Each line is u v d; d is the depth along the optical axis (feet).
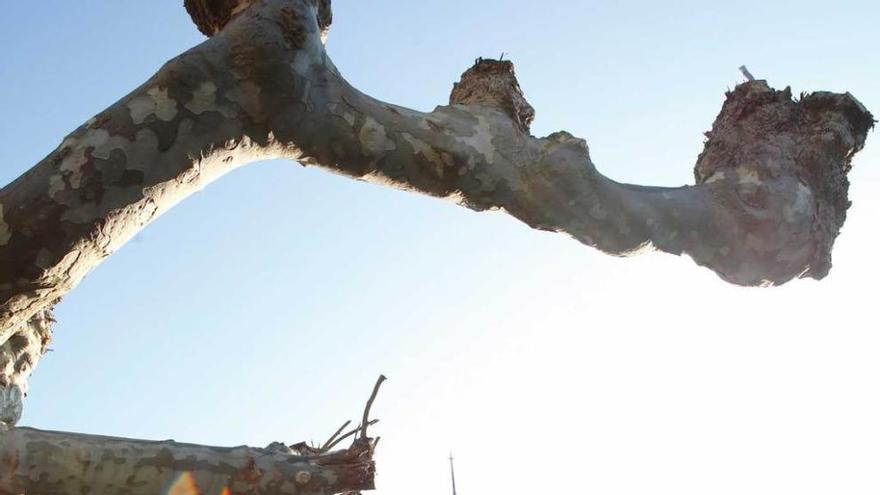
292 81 5.50
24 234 4.84
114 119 5.13
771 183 7.66
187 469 9.00
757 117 8.09
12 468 8.21
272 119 5.53
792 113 8.14
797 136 8.04
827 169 7.99
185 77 5.25
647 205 7.09
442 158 6.24
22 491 8.22
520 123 6.87
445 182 6.33
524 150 6.59
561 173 6.62
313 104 5.67
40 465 8.34
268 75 5.42
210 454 9.22
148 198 5.18
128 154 5.08
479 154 6.37
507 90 6.94
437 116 6.42
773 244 7.56
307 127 5.71
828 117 8.15
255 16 5.49
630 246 7.04
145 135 5.14
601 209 6.78
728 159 7.87
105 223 5.03
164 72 5.27
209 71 5.32
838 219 8.12
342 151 5.92
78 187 4.95
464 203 6.58
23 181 4.95
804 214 7.66
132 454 8.79
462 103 6.89
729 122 8.18
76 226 4.94
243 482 9.15
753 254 7.57
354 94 5.98
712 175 7.83
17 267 4.87
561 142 6.76
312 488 9.43
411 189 6.36
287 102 5.53
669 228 7.22
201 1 6.39
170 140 5.20
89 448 8.62
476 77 7.04
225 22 6.31
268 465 9.30
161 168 5.18
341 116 5.83
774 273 7.70
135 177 5.10
